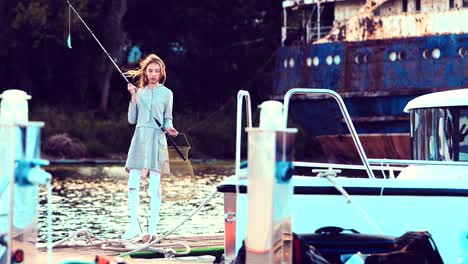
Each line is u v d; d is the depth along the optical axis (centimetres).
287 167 647
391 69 2939
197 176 2798
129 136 3956
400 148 2981
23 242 634
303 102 3134
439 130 964
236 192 799
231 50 4947
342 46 3036
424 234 721
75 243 987
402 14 2923
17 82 4450
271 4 4944
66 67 4475
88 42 4391
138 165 1021
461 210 823
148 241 1009
